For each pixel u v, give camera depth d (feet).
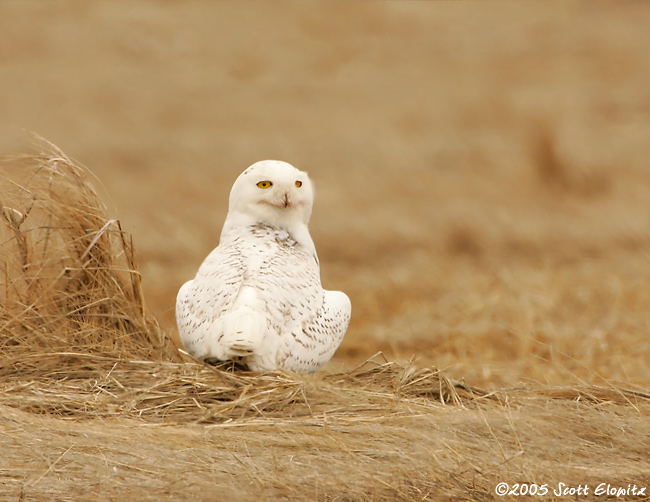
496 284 49.03
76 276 27.68
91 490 19.67
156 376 24.29
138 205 67.05
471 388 25.25
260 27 120.06
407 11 130.62
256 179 26.45
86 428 21.53
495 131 91.61
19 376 24.72
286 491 19.67
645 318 40.73
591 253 57.47
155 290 50.16
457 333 40.78
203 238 60.80
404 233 61.62
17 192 28.09
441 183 74.13
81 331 26.73
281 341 23.65
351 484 19.89
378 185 74.13
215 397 23.44
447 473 20.35
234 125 93.76
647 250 55.36
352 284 51.62
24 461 20.45
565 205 68.44
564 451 21.39
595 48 121.39
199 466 20.15
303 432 21.58
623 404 24.70
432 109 99.60
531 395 25.03
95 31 114.52
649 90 106.93
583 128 90.99
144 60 109.91
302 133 91.81
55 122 90.48
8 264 27.58
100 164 79.77
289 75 110.42
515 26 128.47
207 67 109.40
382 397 23.81
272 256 25.12
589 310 43.39
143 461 20.36
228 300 23.68
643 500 20.40
